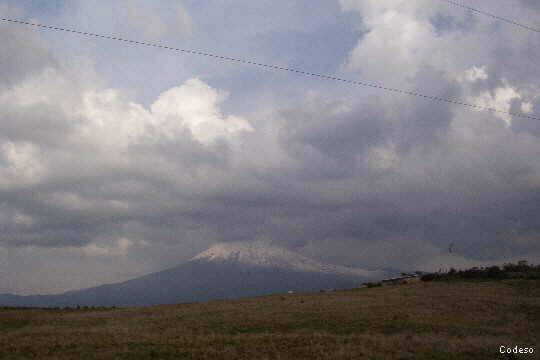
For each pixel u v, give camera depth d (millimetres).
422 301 54781
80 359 29500
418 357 30281
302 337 36406
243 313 49500
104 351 31719
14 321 48188
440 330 40000
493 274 83312
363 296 61656
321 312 48438
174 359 29812
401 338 35938
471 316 46188
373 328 41156
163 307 59125
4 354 30812
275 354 30781
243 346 33250
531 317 46562
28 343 34188
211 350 31703
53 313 56531
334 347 32625
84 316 52125
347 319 44688
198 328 42219
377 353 30969
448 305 51969
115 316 51844
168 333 39469
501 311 48969
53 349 32500
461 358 30266
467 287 67312
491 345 33469
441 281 83000
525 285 67625
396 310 48906
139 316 51125
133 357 30266
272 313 48750
